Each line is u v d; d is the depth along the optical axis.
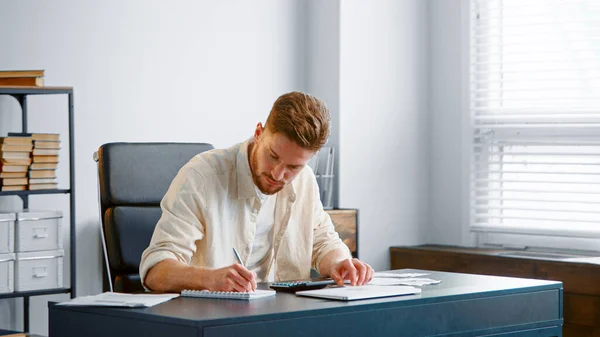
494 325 2.13
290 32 4.38
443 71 4.57
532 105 4.29
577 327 3.69
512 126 4.34
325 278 2.42
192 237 2.22
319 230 2.61
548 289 2.27
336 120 4.28
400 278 2.38
